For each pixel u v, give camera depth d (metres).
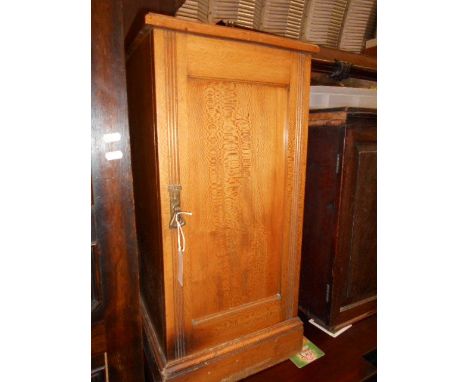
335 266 1.29
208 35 0.81
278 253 1.10
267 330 1.13
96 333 0.75
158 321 1.05
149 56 0.80
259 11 1.56
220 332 1.04
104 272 0.74
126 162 0.72
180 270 0.91
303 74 0.99
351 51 1.91
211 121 0.88
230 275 1.02
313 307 1.43
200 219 0.93
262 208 1.03
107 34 0.66
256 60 0.90
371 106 1.48
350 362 1.18
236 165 0.95
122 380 0.81
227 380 1.05
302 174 1.08
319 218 1.33
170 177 0.85
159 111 0.80
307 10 1.69
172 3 1.31
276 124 0.99
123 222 0.74
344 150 1.18
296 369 1.14
